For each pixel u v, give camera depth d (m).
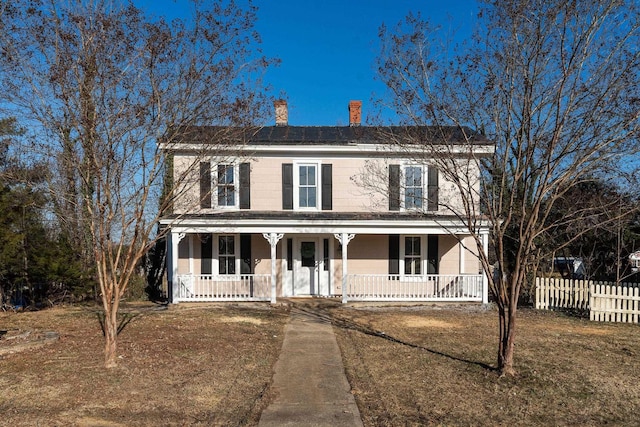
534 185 8.85
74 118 7.32
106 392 6.56
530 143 7.04
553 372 7.84
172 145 9.08
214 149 10.71
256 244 16.77
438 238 16.73
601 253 18.84
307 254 16.95
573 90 6.62
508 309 7.53
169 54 7.95
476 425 5.58
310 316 13.52
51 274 15.95
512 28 7.04
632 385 7.21
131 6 7.66
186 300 15.34
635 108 6.67
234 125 9.08
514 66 7.12
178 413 5.81
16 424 5.42
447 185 15.47
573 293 15.02
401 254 16.75
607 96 6.75
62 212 11.65
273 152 16.48
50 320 13.12
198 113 8.55
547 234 15.72
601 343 10.37
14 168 12.56
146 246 8.59
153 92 8.03
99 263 7.94
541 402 6.39
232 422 5.55
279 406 6.14
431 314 14.14
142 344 9.66
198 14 8.09
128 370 7.68
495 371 7.81
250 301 15.60
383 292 16.16
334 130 18.77
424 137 8.20
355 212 16.39
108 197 7.77
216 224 15.10
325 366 8.16
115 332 8.09
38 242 16.44
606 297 13.63
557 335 11.25
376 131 10.59
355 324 12.33
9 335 10.15
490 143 8.33
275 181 16.59
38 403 6.12
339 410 6.00
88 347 9.41
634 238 17.34
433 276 15.99
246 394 6.59
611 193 13.63
